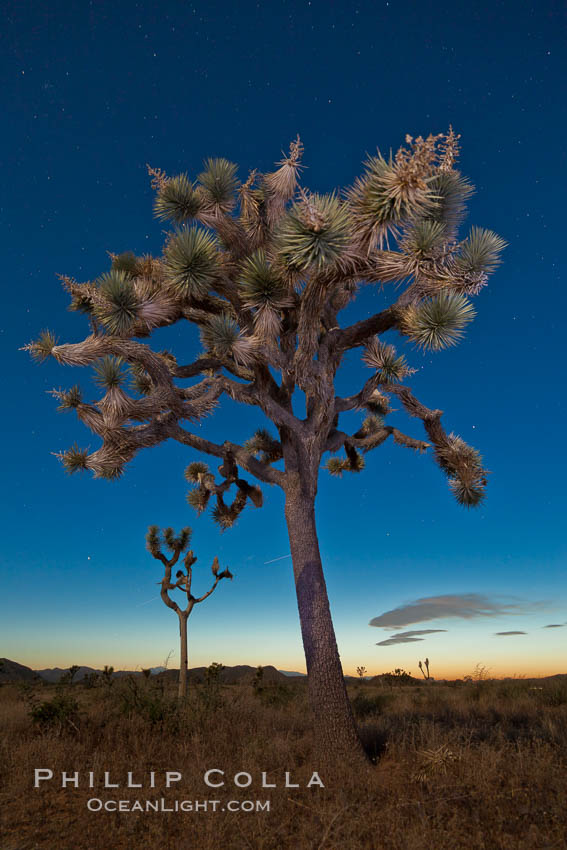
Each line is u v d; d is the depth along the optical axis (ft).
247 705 34.22
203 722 27.63
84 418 26.25
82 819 15.47
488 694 43.73
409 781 17.61
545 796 15.38
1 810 16.48
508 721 29.40
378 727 26.45
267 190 27.50
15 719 31.17
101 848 13.53
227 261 26.55
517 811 14.47
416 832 12.76
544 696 39.32
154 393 26.63
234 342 23.84
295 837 13.79
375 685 72.69
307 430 26.22
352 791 16.70
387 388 29.99
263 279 22.25
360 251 19.81
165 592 46.70
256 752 21.47
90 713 31.81
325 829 13.53
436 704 40.04
